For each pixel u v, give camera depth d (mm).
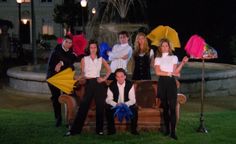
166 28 9977
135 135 8898
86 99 8898
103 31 19266
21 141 8539
